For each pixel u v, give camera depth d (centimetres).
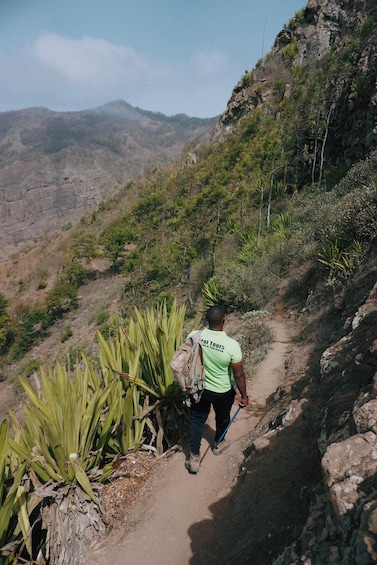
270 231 2222
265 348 733
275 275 1306
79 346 4275
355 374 327
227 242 2616
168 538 326
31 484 380
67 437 369
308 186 2619
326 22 4356
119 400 439
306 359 584
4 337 6234
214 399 371
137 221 5928
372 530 164
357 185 1416
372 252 759
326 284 841
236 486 349
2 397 5134
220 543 303
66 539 344
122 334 514
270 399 523
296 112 3155
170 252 3691
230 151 4328
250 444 402
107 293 6053
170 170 8894
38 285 8394
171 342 464
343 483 199
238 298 1305
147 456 439
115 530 356
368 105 2084
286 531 261
